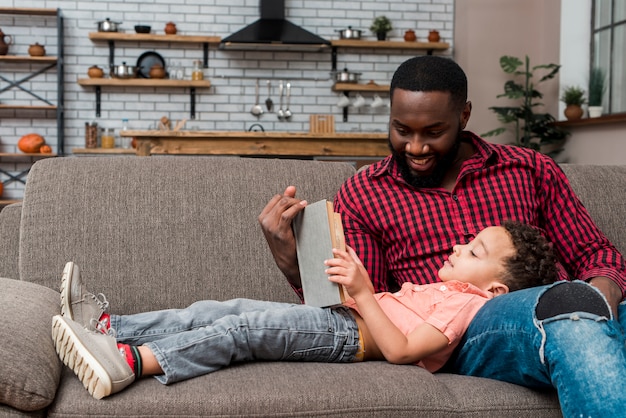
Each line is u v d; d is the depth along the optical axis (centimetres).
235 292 181
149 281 178
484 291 155
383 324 142
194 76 655
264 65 679
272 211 157
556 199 177
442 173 171
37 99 657
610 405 112
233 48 648
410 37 671
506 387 138
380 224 175
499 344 136
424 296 156
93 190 184
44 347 133
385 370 138
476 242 159
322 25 684
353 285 142
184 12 667
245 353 142
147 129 666
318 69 683
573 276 177
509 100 647
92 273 177
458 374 153
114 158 193
